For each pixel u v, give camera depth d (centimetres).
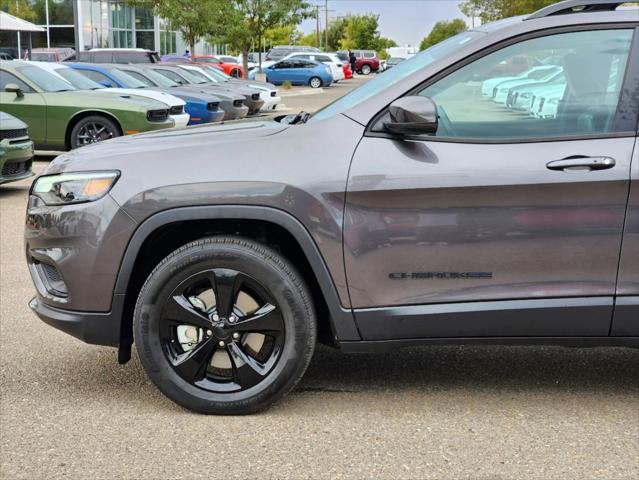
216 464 317
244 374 354
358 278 344
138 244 347
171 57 3228
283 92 3678
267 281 346
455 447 331
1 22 3209
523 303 341
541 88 346
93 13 4172
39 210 362
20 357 443
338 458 322
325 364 431
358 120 348
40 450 329
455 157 339
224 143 353
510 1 3991
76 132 1255
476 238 339
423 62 364
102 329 358
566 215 335
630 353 451
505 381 406
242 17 3438
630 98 341
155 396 387
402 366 428
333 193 339
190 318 353
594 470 312
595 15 347
